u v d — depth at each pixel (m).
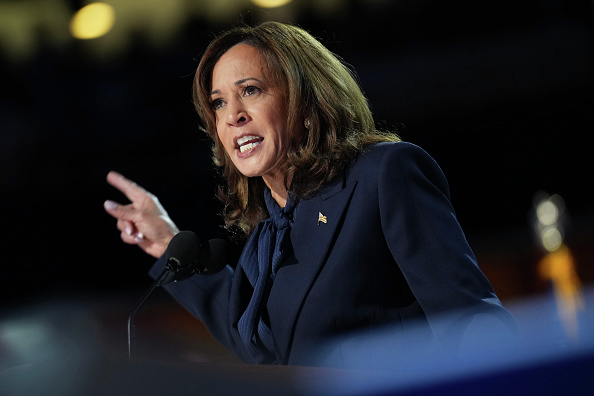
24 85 23.58
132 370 3.45
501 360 3.21
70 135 23.80
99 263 23.64
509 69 23.00
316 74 5.81
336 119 5.71
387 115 23.38
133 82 23.62
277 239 5.62
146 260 23.70
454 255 4.98
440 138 23.48
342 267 5.26
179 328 15.31
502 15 22.95
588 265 16.98
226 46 6.01
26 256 23.62
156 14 22.98
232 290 6.28
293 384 3.24
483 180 23.25
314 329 5.25
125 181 7.12
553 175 23.06
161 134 23.64
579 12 22.69
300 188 5.57
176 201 23.48
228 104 5.83
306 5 22.61
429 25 23.23
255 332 5.59
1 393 3.32
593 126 22.61
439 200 5.28
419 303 5.07
